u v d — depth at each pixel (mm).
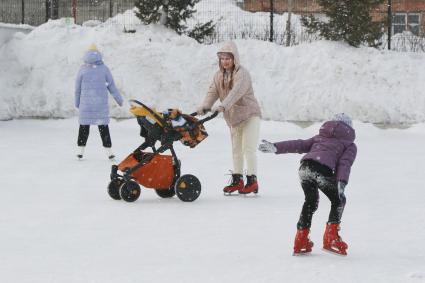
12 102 25453
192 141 11781
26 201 11445
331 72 25266
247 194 12367
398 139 21719
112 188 11664
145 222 9875
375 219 10305
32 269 7297
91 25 31578
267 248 8383
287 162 16547
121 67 25750
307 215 8055
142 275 7066
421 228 9695
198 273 7160
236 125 12312
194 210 10844
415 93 24859
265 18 32625
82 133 16453
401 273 7289
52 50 26562
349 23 26469
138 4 27875
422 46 28672
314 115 24500
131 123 24297
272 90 25156
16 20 32625
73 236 8938
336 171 8164
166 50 26234
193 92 25469
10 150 17953
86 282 6797
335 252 8070
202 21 31828
